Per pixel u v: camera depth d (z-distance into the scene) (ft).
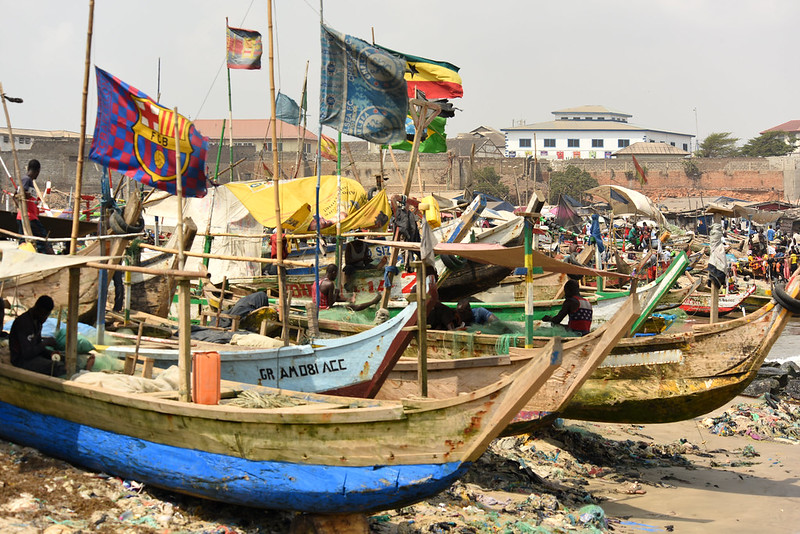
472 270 50.11
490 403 26.55
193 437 28.73
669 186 324.80
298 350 36.86
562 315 46.85
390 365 35.73
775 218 191.21
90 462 30.86
